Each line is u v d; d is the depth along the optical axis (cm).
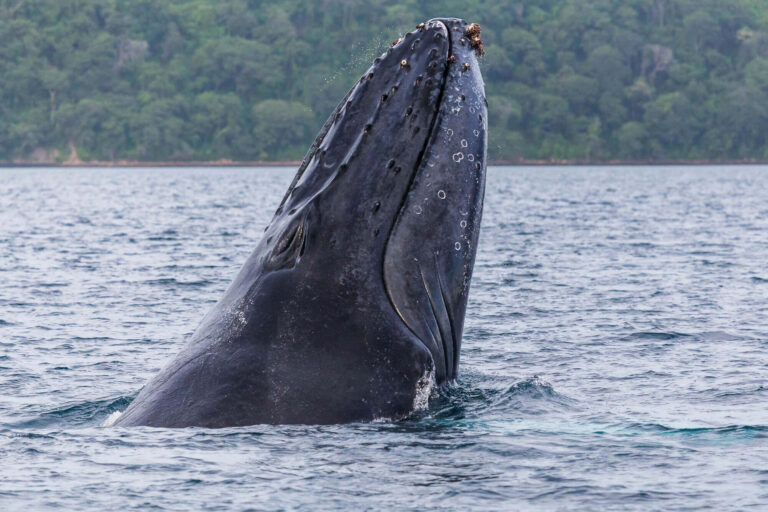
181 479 3288
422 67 3419
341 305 3291
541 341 6800
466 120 3397
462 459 3450
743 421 4338
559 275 11175
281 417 3278
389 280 3300
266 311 3331
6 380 5597
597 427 4100
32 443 3759
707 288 9975
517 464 3506
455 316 3450
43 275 11412
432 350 3381
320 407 3272
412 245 3316
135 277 11194
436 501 3112
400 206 3316
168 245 15688
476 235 3434
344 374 3281
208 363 3406
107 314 8362
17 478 3416
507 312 8262
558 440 3850
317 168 3450
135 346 6800
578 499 3225
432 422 3459
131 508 3150
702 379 5438
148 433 3447
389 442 3306
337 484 3188
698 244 15450
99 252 14450
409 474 3281
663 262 12700
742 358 6166
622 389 5153
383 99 3416
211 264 12694
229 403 3322
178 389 3453
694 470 3534
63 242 16275
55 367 6012
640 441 3888
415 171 3334
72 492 3281
